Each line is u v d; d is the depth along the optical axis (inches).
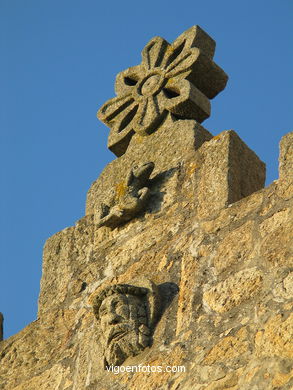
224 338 800.9
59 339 972.6
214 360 792.9
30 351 987.3
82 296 981.8
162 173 979.9
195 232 903.7
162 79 1050.1
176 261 901.2
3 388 977.5
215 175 925.8
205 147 957.2
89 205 1045.8
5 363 997.8
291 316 764.0
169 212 946.7
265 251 828.0
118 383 853.8
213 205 907.4
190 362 810.8
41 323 998.4
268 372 746.8
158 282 900.6
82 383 900.6
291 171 856.9
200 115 1023.6
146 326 867.4
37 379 957.2
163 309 873.5
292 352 745.6
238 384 760.3
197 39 1055.0
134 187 977.5
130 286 885.2
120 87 1090.1
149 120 1029.8
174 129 1007.0
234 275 836.6
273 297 792.3
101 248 994.7
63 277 1016.2
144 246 945.5
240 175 929.5
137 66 1088.8
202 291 852.0
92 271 989.2
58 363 950.4
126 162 1032.8
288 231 823.7
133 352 860.0
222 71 1051.3
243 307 810.8
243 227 862.5
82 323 960.9
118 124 1066.1
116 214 972.6
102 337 898.7
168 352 833.5
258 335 777.6
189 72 1036.5
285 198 846.5
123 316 871.7
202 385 783.7
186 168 964.6
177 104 1016.2
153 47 1085.1
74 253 1023.6
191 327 836.0
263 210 858.1
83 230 1029.8
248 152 952.3
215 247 873.5
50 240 1056.8
